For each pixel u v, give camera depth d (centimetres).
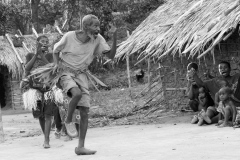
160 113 1141
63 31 2091
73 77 601
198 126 837
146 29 1135
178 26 979
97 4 2130
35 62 749
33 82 719
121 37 2392
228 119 799
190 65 984
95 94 1942
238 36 1025
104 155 587
